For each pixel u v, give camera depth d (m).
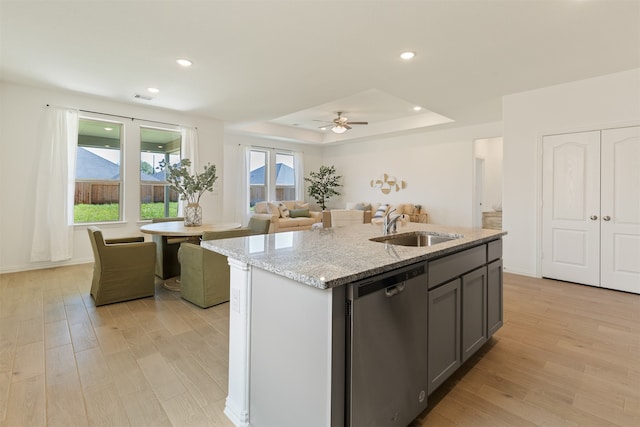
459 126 6.85
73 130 4.68
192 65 3.61
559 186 4.10
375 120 7.44
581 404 1.72
